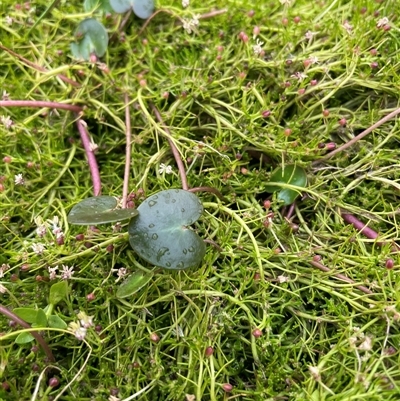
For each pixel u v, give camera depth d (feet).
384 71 0.44
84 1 0.50
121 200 0.39
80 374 0.35
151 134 0.44
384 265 0.38
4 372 0.35
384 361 0.35
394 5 0.47
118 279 0.37
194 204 0.37
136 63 0.47
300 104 0.45
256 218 0.40
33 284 0.38
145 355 0.36
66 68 0.45
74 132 0.47
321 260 0.39
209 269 0.37
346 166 0.42
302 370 0.35
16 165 0.44
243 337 0.36
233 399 0.35
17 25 0.49
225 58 0.46
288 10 0.47
